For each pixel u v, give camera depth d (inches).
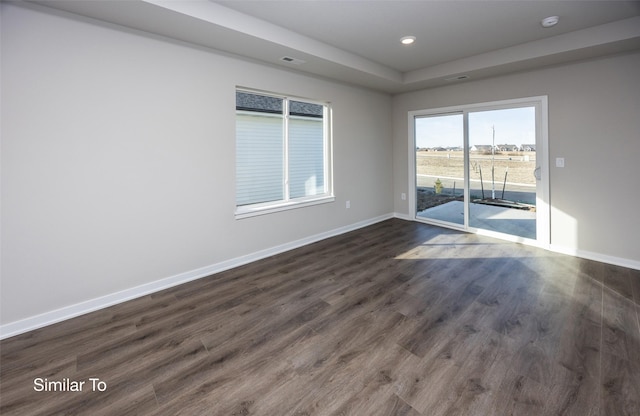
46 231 94.7
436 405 63.5
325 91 177.0
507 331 88.9
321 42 139.9
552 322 92.9
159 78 114.4
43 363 78.1
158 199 117.2
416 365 75.5
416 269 136.9
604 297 107.8
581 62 143.1
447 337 86.7
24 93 89.0
